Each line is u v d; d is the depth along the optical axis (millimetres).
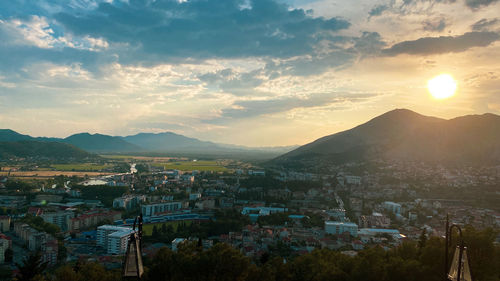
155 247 147375
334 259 75438
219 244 60281
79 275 65125
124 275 18844
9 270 122750
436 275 58062
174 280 54594
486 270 58219
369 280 58031
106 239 158250
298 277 65438
